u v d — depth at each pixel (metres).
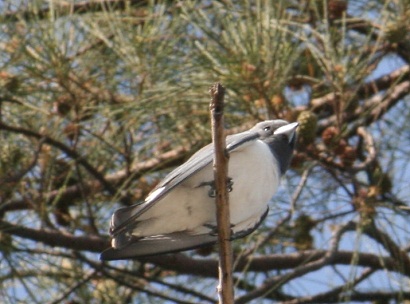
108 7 11.01
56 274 11.08
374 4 11.05
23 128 10.83
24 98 10.90
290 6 10.96
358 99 10.76
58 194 10.90
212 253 11.75
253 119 9.81
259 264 11.16
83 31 10.66
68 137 11.15
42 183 10.99
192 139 10.62
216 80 9.83
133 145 11.18
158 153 11.27
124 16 10.84
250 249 11.16
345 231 10.66
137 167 11.11
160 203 8.54
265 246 11.20
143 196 11.05
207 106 10.10
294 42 10.51
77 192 11.36
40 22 10.39
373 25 10.59
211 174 8.53
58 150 11.15
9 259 10.72
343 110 10.09
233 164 8.61
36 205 10.94
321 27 10.60
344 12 10.47
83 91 10.76
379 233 10.44
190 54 10.25
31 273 10.94
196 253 12.01
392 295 11.73
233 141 8.60
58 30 10.45
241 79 9.59
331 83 9.98
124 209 8.20
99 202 11.48
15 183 10.68
